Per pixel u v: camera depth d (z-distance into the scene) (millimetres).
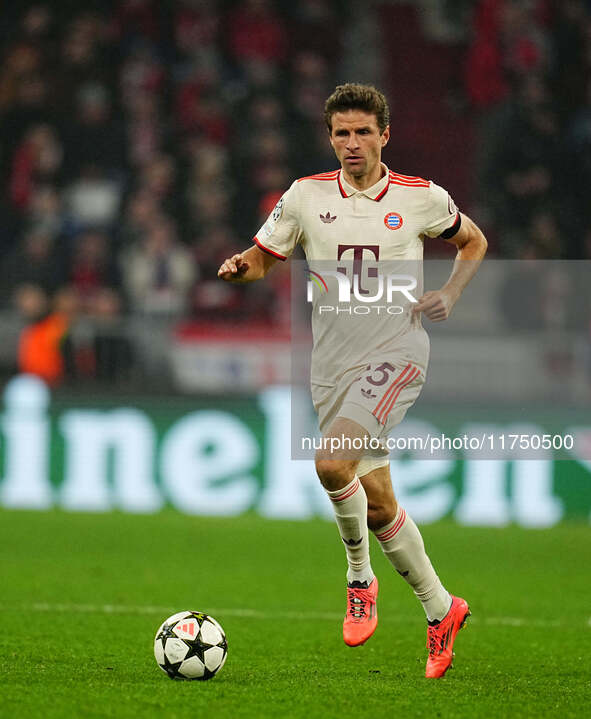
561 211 64188
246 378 46844
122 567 33469
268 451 46281
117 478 46312
